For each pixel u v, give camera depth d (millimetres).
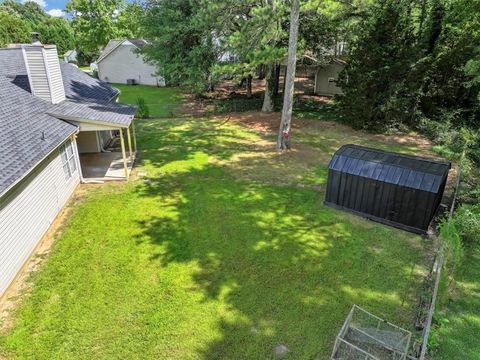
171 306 6668
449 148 14836
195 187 11875
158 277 7457
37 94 11953
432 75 17719
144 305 6688
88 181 12211
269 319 6383
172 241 8781
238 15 17531
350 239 8945
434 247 8602
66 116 11281
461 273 7621
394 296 6980
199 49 18000
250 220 9797
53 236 8984
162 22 18906
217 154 15125
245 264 7914
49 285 7219
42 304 6703
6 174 7102
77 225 9477
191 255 8227
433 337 5703
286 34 17016
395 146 15930
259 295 6965
